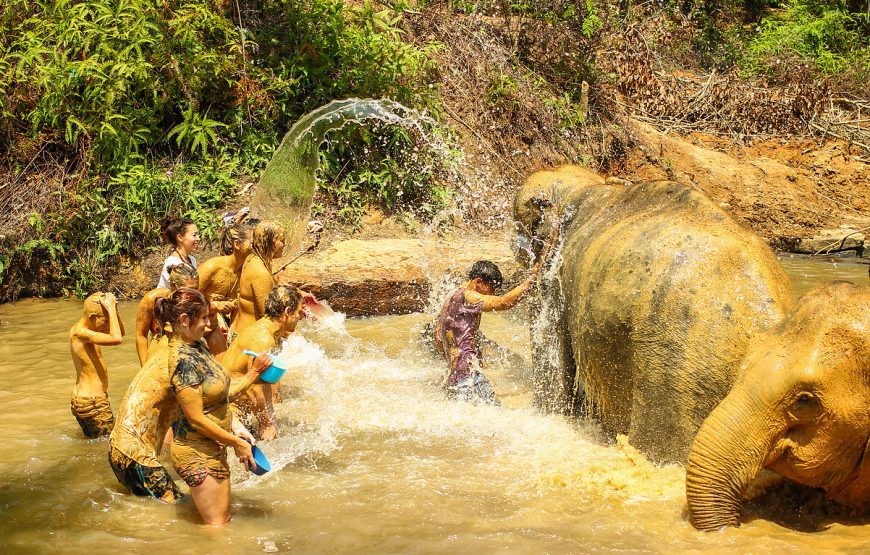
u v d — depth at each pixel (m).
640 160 14.50
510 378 7.59
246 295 6.93
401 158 12.19
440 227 11.66
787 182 14.57
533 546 4.47
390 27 13.29
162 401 5.22
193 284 5.94
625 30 16.39
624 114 15.30
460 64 14.12
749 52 19.09
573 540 4.52
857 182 14.91
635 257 5.21
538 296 6.69
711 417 4.43
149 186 10.77
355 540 4.61
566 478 5.23
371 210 11.59
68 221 10.57
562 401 6.36
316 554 4.47
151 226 10.74
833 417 4.20
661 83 16.41
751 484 4.52
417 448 5.91
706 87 16.62
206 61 11.39
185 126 11.22
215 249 10.53
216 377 4.82
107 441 6.05
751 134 16.11
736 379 4.52
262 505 5.07
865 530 4.42
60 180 11.12
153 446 5.21
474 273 7.05
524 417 6.48
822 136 15.97
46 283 10.54
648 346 5.00
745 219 13.83
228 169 11.32
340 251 10.11
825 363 4.19
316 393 7.07
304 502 5.09
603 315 5.31
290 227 10.32
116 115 10.89
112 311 5.97
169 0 11.65
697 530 4.48
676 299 4.90
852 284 4.40
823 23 19.23
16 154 11.30
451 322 6.91
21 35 12.05
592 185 6.77
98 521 4.86
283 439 6.09
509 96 13.87
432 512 4.91
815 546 4.26
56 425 6.33
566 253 6.16
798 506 4.73
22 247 10.37
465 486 5.26
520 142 13.78
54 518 4.88
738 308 4.75
